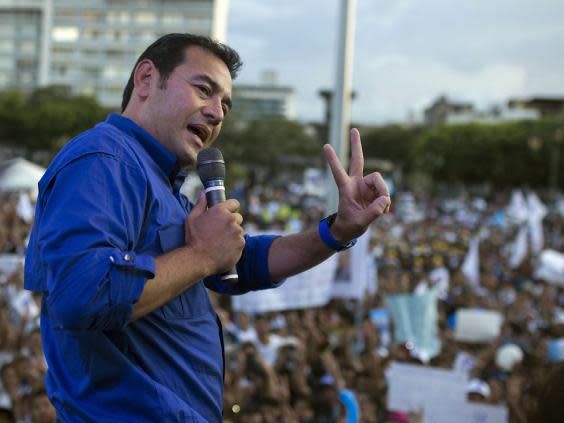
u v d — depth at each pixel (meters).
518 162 68.62
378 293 12.00
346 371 7.12
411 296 8.55
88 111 68.00
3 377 5.80
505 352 7.91
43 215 1.54
